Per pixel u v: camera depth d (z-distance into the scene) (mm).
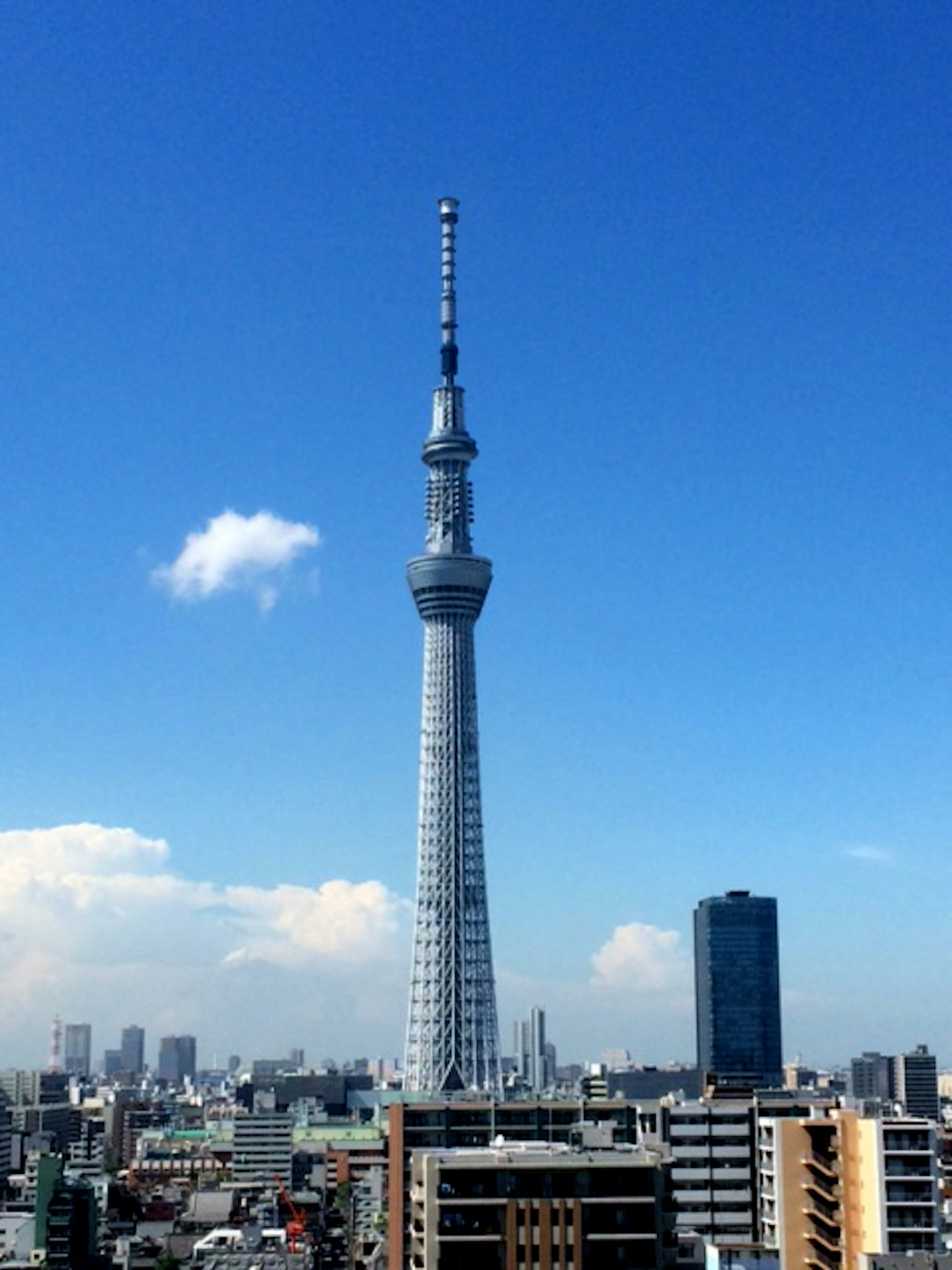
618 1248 198375
